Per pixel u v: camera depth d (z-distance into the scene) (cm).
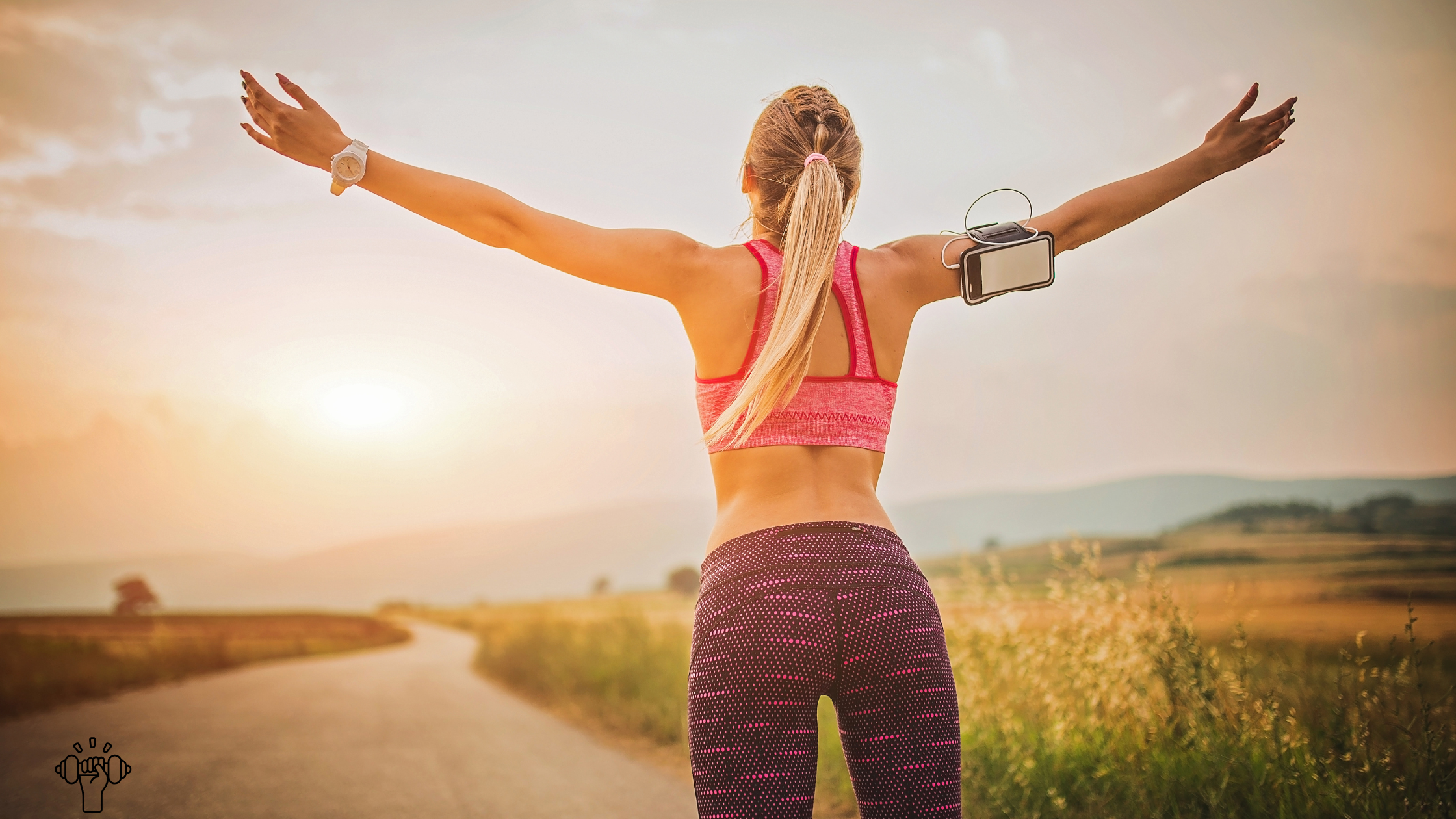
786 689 104
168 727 741
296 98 128
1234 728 312
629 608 1220
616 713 791
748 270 122
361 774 524
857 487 118
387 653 3428
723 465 120
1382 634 327
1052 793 327
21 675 1016
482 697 1079
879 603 108
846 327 122
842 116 136
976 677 405
